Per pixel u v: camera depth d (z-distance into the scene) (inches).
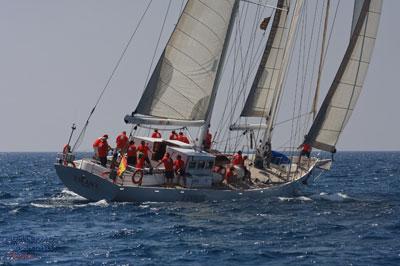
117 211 2817.4
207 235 2373.3
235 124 3587.6
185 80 3078.2
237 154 3213.6
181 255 2041.1
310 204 3282.5
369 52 3422.7
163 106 3070.9
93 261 1939.0
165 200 2935.5
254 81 3619.6
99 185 2906.0
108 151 2992.1
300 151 3604.8
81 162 2965.1
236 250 2132.1
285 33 3627.0
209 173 3041.3
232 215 2790.4
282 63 3622.0
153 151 3046.3
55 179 5703.7
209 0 3043.8
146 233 2380.7
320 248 2194.9
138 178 2896.2
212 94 3132.4
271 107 3619.6
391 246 2241.6
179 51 3063.5
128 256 2011.6
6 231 2411.4
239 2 3120.1
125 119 3016.7
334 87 3427.7
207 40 3075.8
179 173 2952.8
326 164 3565.5
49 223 2581.2
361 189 4766.2
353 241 2326.5
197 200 3006.9
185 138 3255.4
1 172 7303.2
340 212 3058.6
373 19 3422.7
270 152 3543.3
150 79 3068.4
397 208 3284.9
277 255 2075.5
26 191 4168.3
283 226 2603.3
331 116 3430.1
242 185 3198.8
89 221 2615.7
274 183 3331.7
